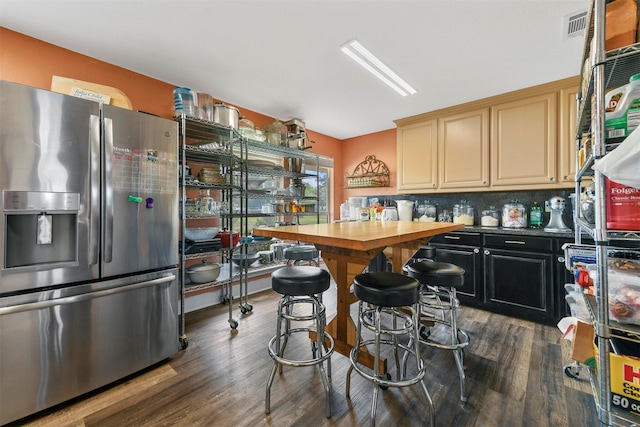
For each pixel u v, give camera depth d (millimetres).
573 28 1931
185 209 2318
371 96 3094
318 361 1451
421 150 3666
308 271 1638
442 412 1466
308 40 2074
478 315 2811
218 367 1895
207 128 2605
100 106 1653
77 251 1569
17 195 1380
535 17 1820
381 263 3717
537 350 2100
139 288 1823
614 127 1016
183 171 2213
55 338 1505
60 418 1449
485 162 3162
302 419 1425
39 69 2057
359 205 4465
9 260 1433
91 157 1608
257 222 3697
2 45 1918
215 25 1901
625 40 993
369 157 4605
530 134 2879
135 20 1847
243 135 2924
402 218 3852
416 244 2148
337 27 1926
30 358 1436
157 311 1917
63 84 1898
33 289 1448
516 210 3062
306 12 1777
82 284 1604
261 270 3252
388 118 3846
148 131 1875
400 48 2176
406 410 1485
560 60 2348
